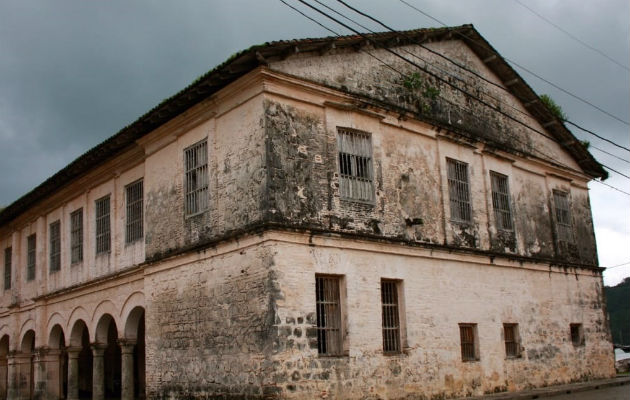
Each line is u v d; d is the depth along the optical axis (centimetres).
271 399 1341
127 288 1953
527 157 2273
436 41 2028
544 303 2202
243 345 1441
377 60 1791
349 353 1506
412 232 1750
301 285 1439
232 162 1556
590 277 2481
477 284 1936
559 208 2431
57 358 2409
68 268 2317
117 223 2059
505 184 2180
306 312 1434
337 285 1553
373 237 1617
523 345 2056
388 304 1667
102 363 2089
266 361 1369
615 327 8456
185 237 1689
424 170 1850
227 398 1467
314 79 1592
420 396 1652
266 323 1384
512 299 2061
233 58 1454
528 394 1836
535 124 2394
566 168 2480
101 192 2173
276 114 1494
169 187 1784
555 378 2153
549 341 2173
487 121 2155
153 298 1777
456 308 1836
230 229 1533
